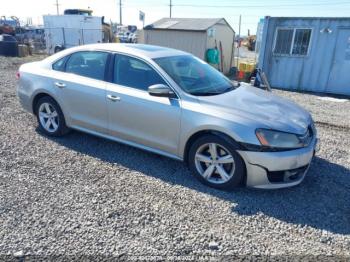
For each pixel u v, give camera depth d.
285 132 3.26
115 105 4.01
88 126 4.39
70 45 22.81
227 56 17.84
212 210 3.11
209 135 3.42
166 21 17.33
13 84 9.51
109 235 2.66
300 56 11.95
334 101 10.02
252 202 3.29
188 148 3.68
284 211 3.15
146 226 2.80
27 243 2.52
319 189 3.64
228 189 3.47
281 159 3.19
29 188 3.36
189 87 3.76
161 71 3.78
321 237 2.77
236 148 3.26
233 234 2.76
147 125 3.82
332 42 11.17
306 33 11.64
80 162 4.06
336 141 5.48
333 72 11.39
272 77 12.82
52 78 4.59
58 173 3.73
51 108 4.78
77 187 3.43
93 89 4.18
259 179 3.26
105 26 24.16
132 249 2.51
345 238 2.77
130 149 4.51
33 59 18.42
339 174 4.07
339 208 3.26
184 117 3.53
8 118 5.77
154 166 4.02
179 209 3.10
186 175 3.82
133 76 3.98
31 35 30.75
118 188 3.45
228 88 4.17
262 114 3.42
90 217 2.89
